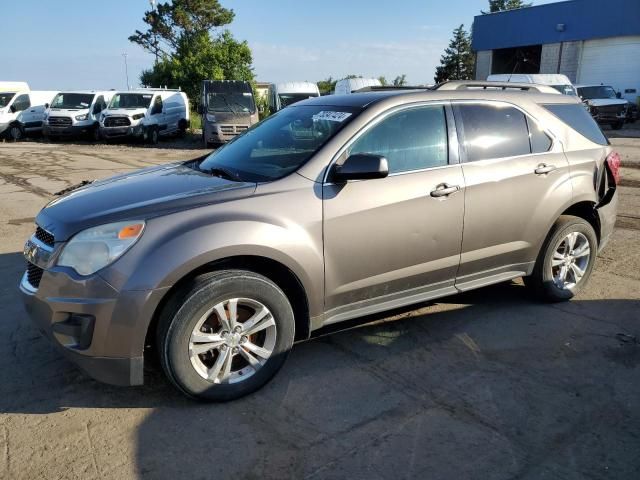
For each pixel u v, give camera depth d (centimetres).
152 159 1680
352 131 362
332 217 342
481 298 488
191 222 305
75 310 293
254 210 320
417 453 282
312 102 437
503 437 295
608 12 3164
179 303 299
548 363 373
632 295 493
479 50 3900
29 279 331
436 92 404
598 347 395
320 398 332
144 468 270
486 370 364
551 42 3466
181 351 304
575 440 292
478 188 401
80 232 302
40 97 2517
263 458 278
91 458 278
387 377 356
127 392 338
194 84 3975
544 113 455
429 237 383
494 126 424
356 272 358
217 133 1966
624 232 702
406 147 381
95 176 1277
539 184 435
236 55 3997
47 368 365
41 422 308
